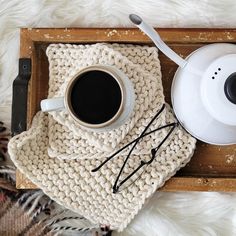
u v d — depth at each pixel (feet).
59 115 2.01
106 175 2.05
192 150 2.04
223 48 1.94
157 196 2.22
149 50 2.07
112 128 1.93
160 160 2.04
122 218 2.08
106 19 2.25
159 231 2.21
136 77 2.01
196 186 2.05
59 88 2.08
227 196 2.20
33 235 2.26
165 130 2.03
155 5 2.22
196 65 1.90
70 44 2.10
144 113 2.02
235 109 1.77
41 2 2.23
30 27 2.23
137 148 2.03
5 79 2.28
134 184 2.05
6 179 2.27
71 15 2.25
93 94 1.90
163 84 2.12
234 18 2.22
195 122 1.93
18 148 2.00
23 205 2.27
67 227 2.25
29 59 2.07
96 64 1.97
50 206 2.26
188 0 2.20
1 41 2.27
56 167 2.06
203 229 2.22
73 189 2.06
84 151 2.04
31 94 2.10
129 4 2.23
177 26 2.24
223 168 2.09
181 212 2.23
